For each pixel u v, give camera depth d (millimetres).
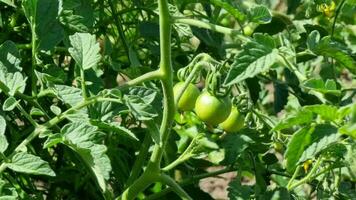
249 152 1009
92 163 744
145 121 811
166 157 1022
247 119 981
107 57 1010
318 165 899
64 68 1114
